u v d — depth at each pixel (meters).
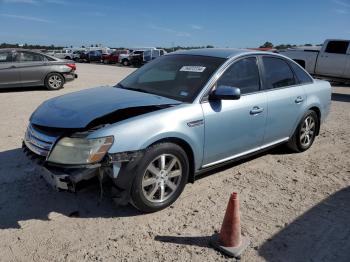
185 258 3.28
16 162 5.36
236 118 4.63
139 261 3.23
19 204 4.15
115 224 3.80
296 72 5.89
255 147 5.16
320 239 3.64
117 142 3.60
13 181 4.71
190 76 4.61
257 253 3.38
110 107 3.90
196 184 4.80
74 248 3.40
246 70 4.95
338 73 15.39
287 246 3.51
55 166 3.61
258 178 5.09
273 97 5.21
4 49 12.71
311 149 6.50
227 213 3.38
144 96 4.33
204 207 4.20
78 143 3.58
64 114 3.90
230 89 4.24
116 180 3.65
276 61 5.52
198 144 4.24
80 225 3.77
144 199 3.87
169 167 4.03
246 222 3.91
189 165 4.30
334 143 6.98
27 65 12.93
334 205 4.37
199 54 5.05
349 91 16.08
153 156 3.83
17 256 3.28
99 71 26.25
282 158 5.95
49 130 3.79
